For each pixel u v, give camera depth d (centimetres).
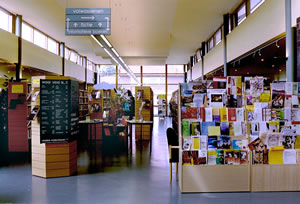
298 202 341
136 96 938
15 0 786
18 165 551
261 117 388
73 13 526
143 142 855
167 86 2314
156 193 375
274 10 592
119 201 344
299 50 492
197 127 384
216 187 382
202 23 1085
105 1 637
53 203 337
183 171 381
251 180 383
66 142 464
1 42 802
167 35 944
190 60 1912
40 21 996
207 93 389
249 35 754
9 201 344
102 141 870
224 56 996
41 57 1099
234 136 386
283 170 384
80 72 1703
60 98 464
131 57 1430
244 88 392
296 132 386
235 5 883
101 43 863
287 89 389
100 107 969
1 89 779
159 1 633
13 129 709
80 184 417
